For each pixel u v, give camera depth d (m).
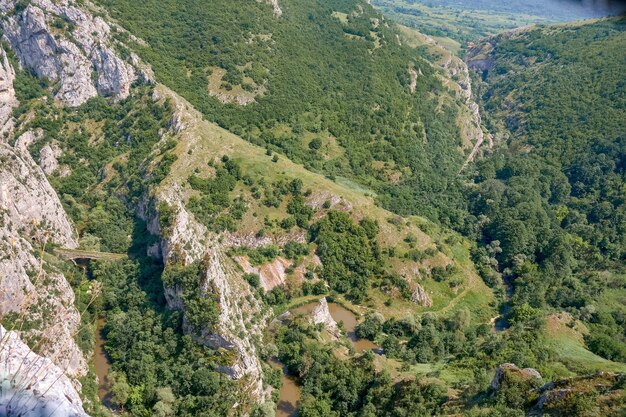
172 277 103.25
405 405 86.50
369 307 130.25
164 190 129.50
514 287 145.50
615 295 141.00
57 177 152.00
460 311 121.69
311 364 102.00
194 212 130.88
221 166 143.75
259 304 116.50
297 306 124.88
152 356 97.19
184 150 143.00
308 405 92.00
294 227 138.62
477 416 74.88
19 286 87.31
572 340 109.06
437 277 140.00
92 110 164.75
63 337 89.44
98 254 119.94
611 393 66.56
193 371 92.75
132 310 106.88
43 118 159.00
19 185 113.38
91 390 88.50
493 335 111.19
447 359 107.81
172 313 101.50
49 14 164.00
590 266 155.88
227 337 94.38
